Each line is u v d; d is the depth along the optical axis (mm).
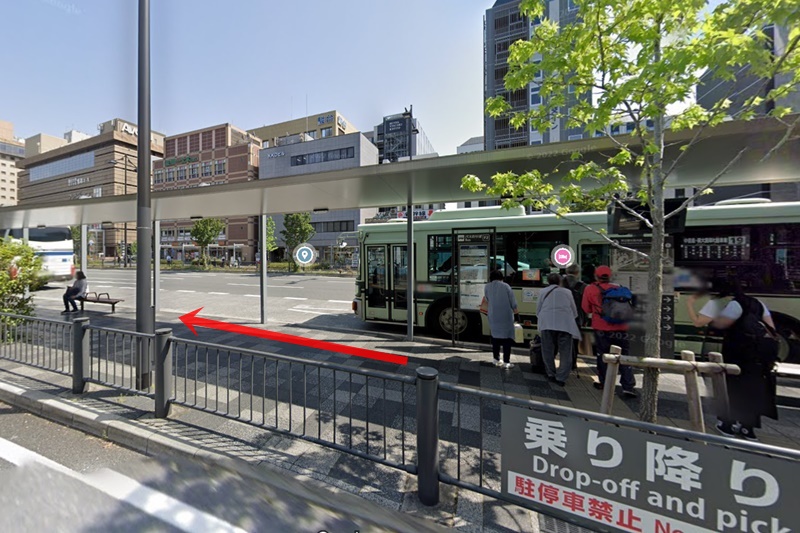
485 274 6578
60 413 3434
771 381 3023
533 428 1980
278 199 7156
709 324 3312
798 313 4738
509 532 2031
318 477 2500
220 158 46688
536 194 3367
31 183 66438
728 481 1580
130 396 3844
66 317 9281
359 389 4312
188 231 50031
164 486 2385
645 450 1729
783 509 1484
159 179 51438
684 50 2141
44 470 2570
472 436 3209
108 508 2139
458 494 2371
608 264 5777
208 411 3215
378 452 2863
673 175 4996
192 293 15297
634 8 2385
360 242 7938
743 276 4992
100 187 54562
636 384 4676
